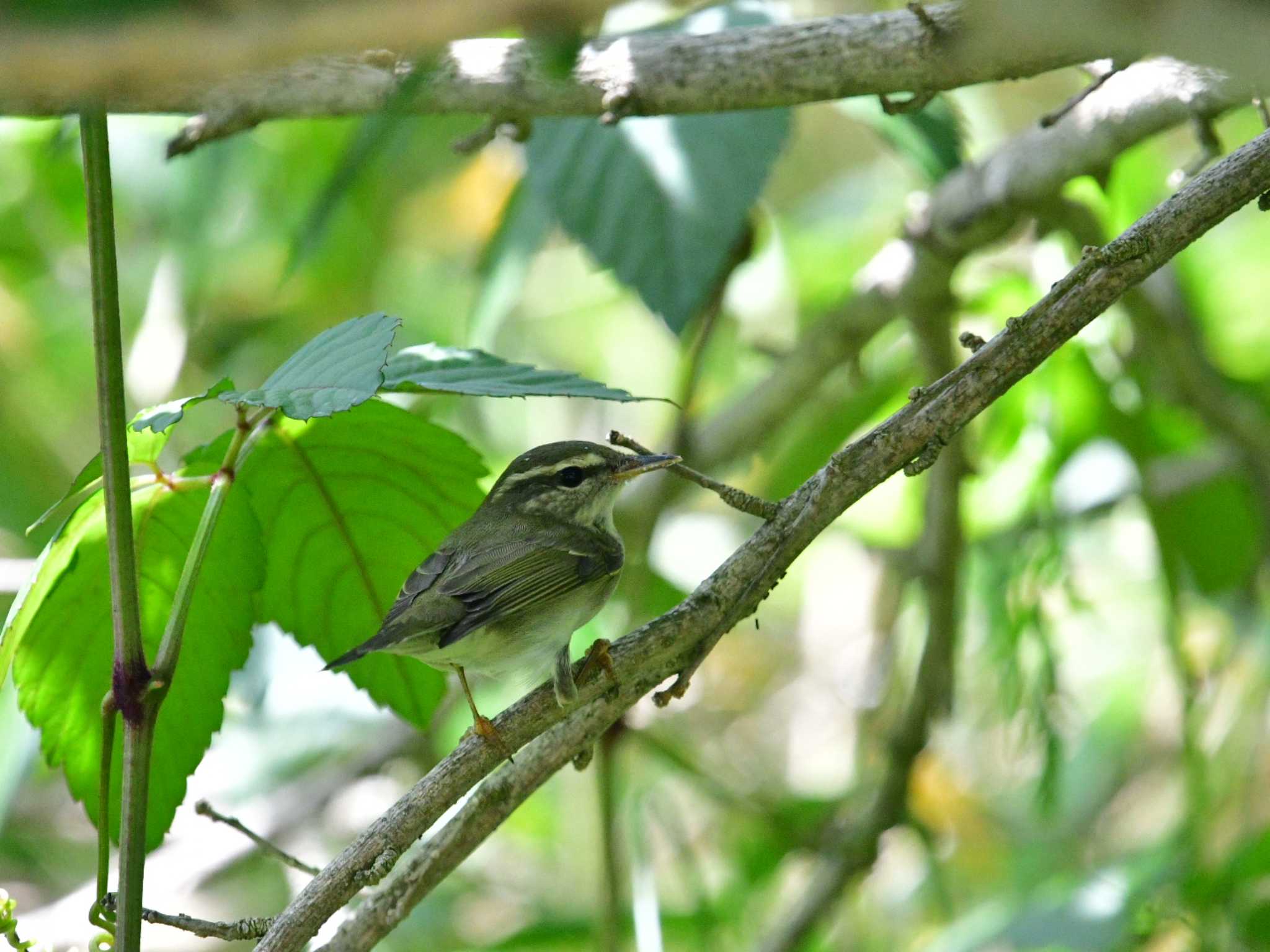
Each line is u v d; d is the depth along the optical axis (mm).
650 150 9172
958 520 11453
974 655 13672
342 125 14617
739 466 12867
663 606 12430
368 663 7742
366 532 7293
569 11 2209
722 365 15672
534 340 15984
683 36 7410
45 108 5285
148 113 7551
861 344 11422
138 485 6645
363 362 5367
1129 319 11172
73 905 11688
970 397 6074
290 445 6953
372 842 6027
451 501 7184
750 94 7320
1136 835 13977
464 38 2422
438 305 15609
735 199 9016
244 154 14008
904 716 11547
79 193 14836
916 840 13344
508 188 14914
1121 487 13016
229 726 13289
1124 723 13820
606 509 9406
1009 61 6816
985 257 12961
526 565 8492
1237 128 14156
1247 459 11906
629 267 9016
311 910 5938
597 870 12461
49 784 14789
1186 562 12875
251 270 15445
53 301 15469
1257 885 10281
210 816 6820
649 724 14008
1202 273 14125
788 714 15781
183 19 2117
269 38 2127
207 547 5891
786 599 16344
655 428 15562
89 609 6789
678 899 13844
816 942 13125
